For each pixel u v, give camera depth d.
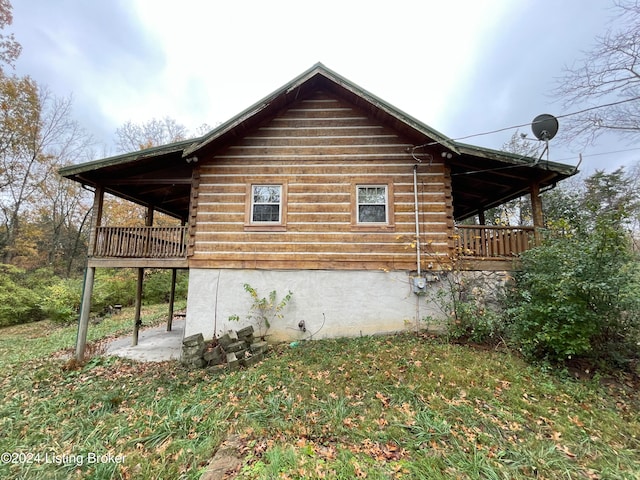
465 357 5.43
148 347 8.58
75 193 22.20
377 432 3.60
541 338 5.14
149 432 3.98
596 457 3.28
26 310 14.03
